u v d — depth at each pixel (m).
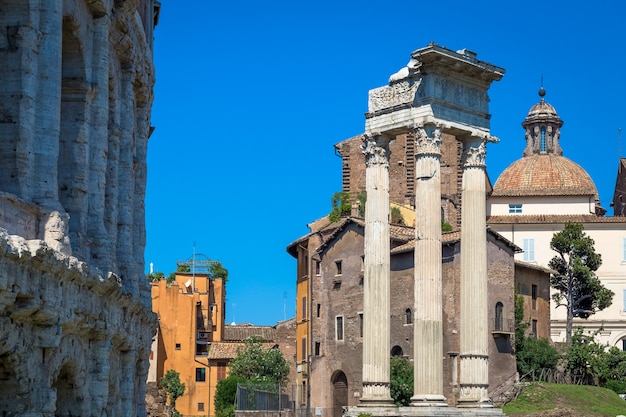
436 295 55.00
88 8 32.94
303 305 109.69
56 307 24.91
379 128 58.72
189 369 128.75
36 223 26.30
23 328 24.00
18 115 26.66
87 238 32.31
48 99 27.47
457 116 57.41
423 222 55.44
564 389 84.06
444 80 56.97
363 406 56.03
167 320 129.75
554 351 92.94
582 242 105.69
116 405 35.12
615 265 116.00
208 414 127.62
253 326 155.38
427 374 54.31
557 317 113.44
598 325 113.38
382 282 57.53
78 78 32.41
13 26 26.97
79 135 32.19
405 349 89.94
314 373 102.12
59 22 28.03
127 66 39.22
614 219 116.62
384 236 58.16
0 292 21.39
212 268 161.12
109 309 31.36
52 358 26.14
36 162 27.08
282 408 95.62
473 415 53.81
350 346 97.81
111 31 36.62
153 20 50.69
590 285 104.44
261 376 118.94
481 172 58.34
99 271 29.34
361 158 124.69
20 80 26.81
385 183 59.03
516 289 97.50
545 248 116.69
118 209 38.34
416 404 54.19
